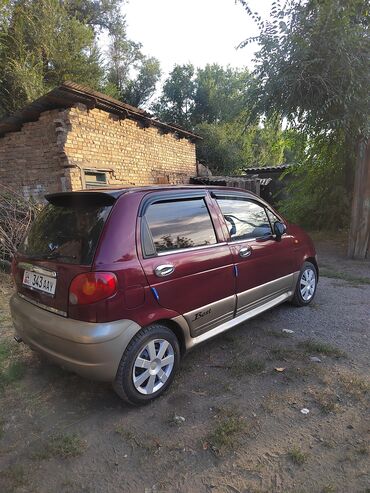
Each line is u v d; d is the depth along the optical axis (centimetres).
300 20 646
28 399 277
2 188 735
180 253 286
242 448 223
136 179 1020
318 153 990
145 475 205
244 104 799
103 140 888
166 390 283
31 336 277
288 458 215
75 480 203
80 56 1766
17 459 218
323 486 195
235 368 314
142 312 255
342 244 908
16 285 306
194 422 248
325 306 469
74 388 291
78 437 235
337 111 715
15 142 870
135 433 238
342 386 285
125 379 250
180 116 3203
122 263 246
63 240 268
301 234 461
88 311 236
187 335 293
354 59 628
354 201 746
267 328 398
